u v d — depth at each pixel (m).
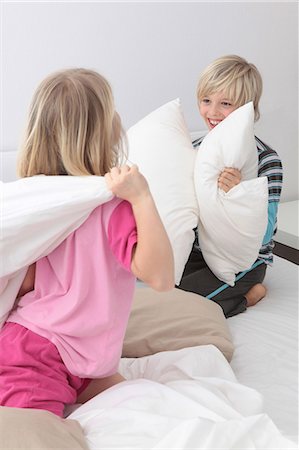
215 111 2.02
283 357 1.56
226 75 1.98
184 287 1.86
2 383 1.14
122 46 2.37
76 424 1.09
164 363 1.40
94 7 2.29
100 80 1.22
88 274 1.17
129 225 1.14
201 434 1.00
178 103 2.12
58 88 1.18
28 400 1.13
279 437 1.03
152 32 2.40
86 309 1.19
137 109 2.46
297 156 2.87
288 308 1.85
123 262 1.14
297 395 1.40
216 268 1.87
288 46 2.68
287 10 2.62
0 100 2.25
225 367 1.39
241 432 1.02
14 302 1.27
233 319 1.80
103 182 1.14
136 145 2.02
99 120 1.18
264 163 1.99
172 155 1.96
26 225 1.13
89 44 2.32
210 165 1.84
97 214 1.16
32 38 2.24
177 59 2.47
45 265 1.22
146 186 1.13
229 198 1.80
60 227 1.15
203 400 1.18
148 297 1.67
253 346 1.62
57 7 2.24
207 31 2.49
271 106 2.73
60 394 1.18
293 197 2.92
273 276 2.10
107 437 1.06
